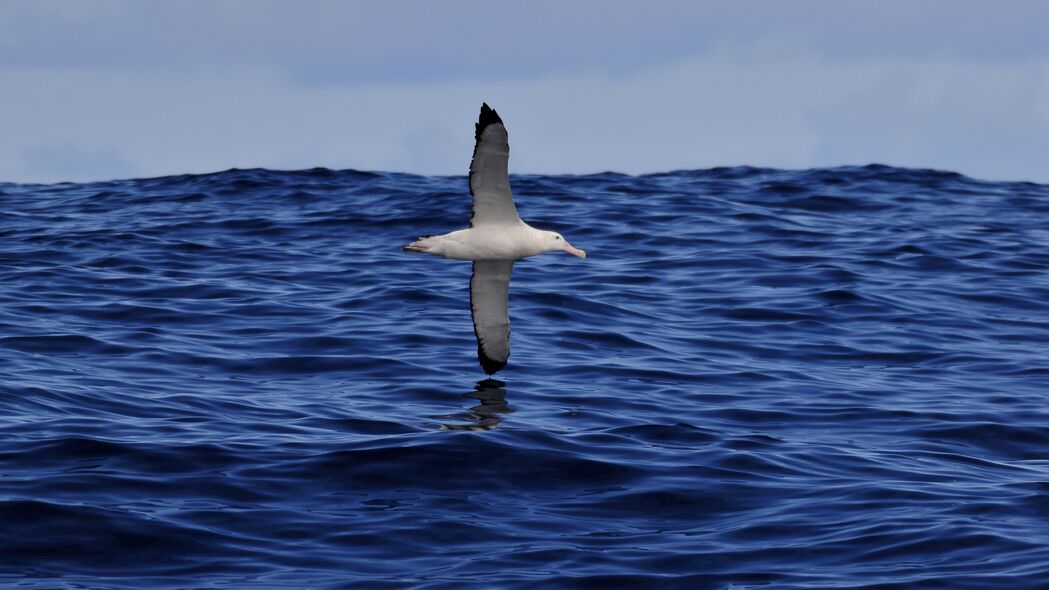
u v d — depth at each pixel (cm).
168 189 7700
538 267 5653
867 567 2561
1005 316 4984
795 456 3288
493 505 2906
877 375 4194
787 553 2644
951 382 4112
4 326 4472
